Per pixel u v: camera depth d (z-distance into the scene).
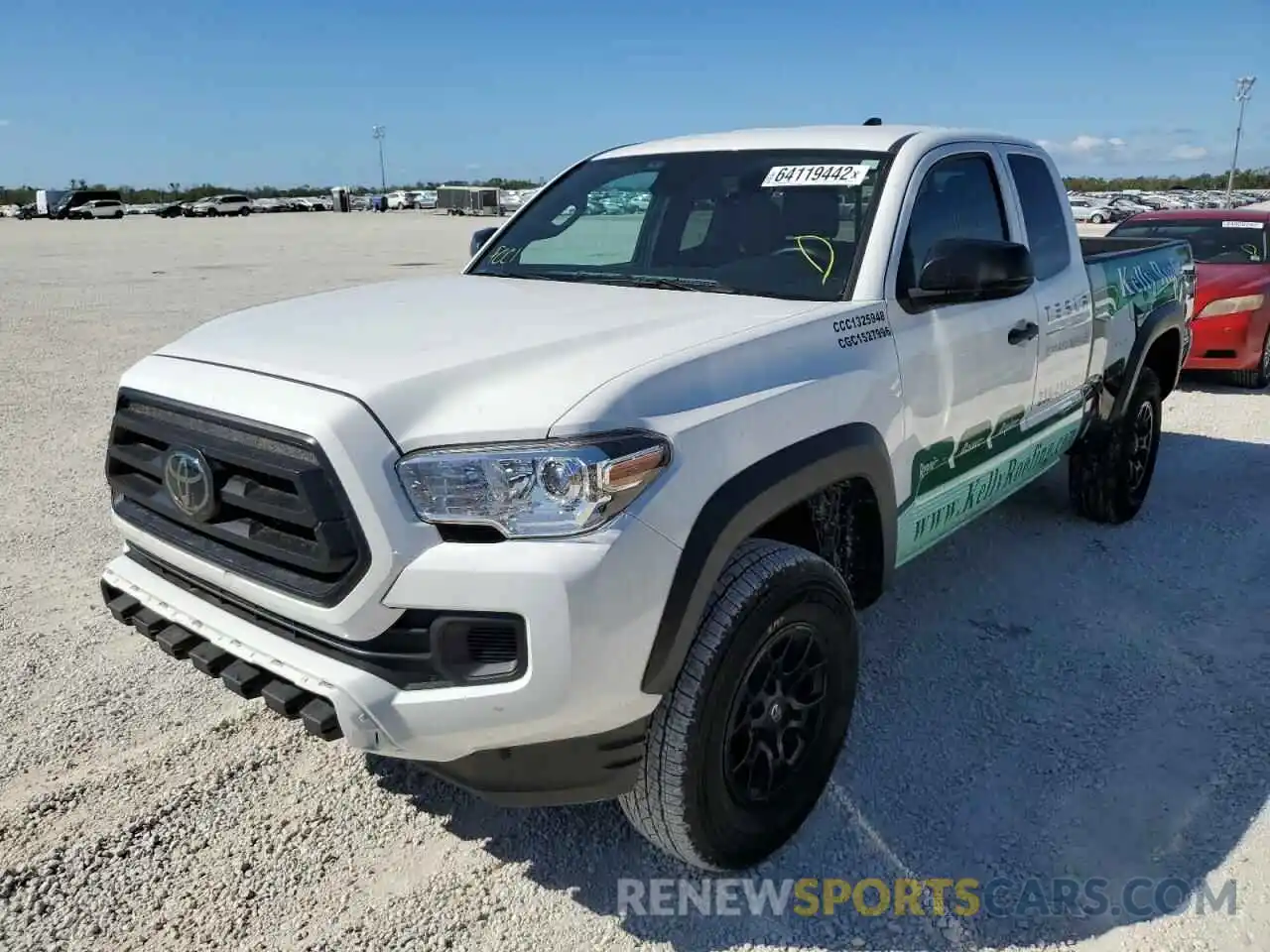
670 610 2.35
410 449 2.25
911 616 4.43
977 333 3.61
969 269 3.17
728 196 3.72
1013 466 4.14
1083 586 4.76
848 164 3.59
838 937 2.60
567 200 4.24
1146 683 3.86
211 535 2.52
